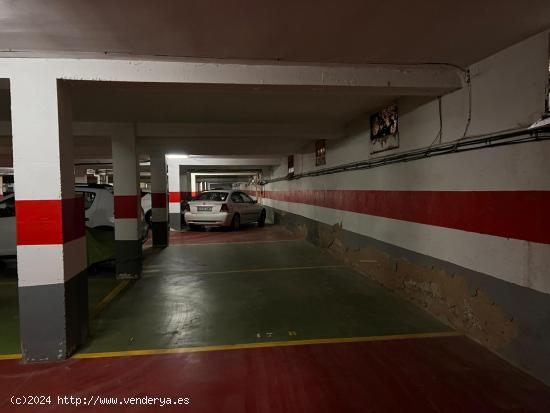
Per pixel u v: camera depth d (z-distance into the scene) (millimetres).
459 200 3604
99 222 7016
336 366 3041
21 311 3156
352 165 6402
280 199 14125
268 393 2656
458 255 3646
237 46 2906
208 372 2967
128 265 6098
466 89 3457
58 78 3131
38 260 3158
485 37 2762
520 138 2828
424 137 4191
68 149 3318
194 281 5859
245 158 13359
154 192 9375
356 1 2223
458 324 3711
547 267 2629
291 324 3975
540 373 2740
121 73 3178
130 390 2717
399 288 4910
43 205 3146
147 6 2252
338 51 3033
